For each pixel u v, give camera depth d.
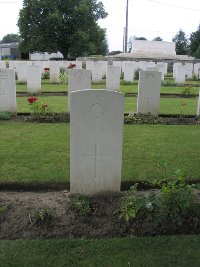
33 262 3.60
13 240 3.98
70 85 11.00
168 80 24.86
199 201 4.73
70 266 3.55
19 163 6.25
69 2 49.50
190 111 12.23
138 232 4.14
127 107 12.95
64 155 6.73
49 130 8.76
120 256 3.70
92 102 4.62
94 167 4.87
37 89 16.61
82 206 4.56
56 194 5.12
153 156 6.77
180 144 7.67
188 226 4.20
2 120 10.12
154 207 4.25
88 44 50.09
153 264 3.57
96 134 4.74
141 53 46.09
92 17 52.25
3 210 4.51
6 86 10.61
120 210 4.39
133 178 5.64
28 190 5.34
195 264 3.57
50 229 4.20
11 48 75.44
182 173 4.73
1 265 3.55
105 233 4.14
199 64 33.50
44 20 49.16
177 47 72.56
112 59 40.03
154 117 10.65
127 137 8.19
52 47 50.09
